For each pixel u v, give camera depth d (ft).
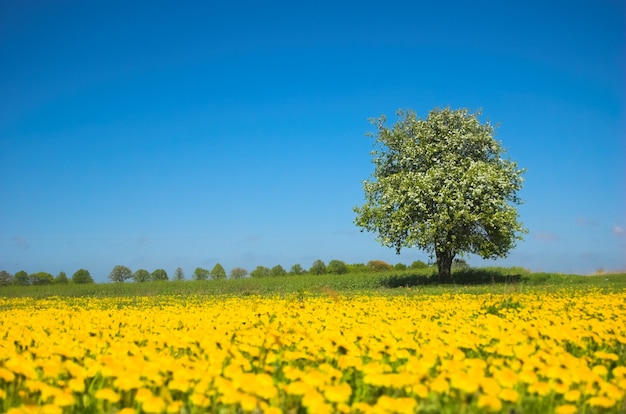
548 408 17.37
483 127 144.87
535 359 20.07
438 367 20.40
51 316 44.19
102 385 19.38
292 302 59.00
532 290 85.56
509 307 45.73
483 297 66.08
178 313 46.37
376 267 213.66
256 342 24.89
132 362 19.86
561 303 51.47
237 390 17.31
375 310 46.73
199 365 19.60
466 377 16.97
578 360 21.15
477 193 131.13
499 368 21.38
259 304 58.08
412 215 136.87
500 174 136.98
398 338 27.35
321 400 16.05
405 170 144.77
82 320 37.86
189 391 18.37
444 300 62.64
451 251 138.82
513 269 157.17
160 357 21.52
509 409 15.93
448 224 131.13
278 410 15.42
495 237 137.28
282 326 34.12
